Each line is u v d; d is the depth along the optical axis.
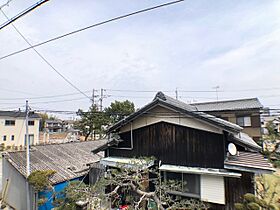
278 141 20.64
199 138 6.97
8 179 11.30
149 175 7.67
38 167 10.73
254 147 6.55
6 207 10.83
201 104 27.70
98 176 11.45
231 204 6.30
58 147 14.76
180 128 7.36
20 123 33.56
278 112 9.53
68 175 10.82
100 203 6.96
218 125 6.30
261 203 6.18
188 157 7.09
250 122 21.45
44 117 51.66
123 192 7.97
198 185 6.78
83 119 28.91
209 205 6.57
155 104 7.45
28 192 9.49
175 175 7.22
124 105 29.34
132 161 6.82
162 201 6.10
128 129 8.41
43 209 9.25
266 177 12.87
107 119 28.39
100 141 19.92
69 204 8.11
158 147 7.70
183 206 5.98
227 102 26.70
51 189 9.35
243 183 6.27
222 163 6.53
